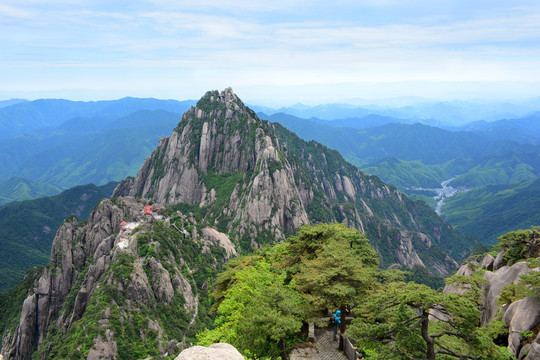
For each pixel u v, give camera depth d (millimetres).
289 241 59438
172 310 117000
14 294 165750
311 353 41906
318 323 44031
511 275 50875
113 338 97375
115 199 190000
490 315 50062
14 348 132625
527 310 36781
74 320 118188
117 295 109062
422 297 30766
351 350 40062
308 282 44344
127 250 127625
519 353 34875
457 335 31047
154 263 122062
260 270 58156
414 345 30906
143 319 106625
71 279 145750
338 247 50125
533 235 57375
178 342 108812
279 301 42656
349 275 43531
